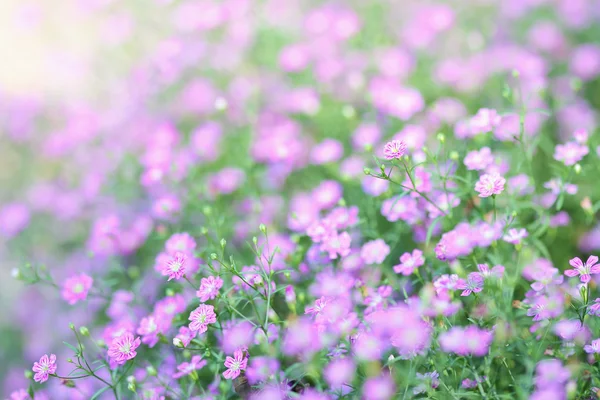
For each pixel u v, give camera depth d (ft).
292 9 2.77
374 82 2.42
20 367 2.35
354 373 1.78
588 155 2.13
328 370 1.78
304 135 2.44
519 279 1.89
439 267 1.92
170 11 2.94
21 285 2.45
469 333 1.76
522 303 1.81
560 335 1.78
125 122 2.63
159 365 1.93
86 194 2.50
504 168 2.02
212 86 2.65
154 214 2.30
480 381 1.77
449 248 1.86
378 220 2.15
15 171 2.85
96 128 2.66
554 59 2.57
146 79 2.67
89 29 3.09
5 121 2.92
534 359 1.75
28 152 2.88
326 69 2.49
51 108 2.95
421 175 1.93
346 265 1.93
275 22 2.70
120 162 2.52
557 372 1.72
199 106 2.58
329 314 1.81
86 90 2.93
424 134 2.15
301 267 1.97
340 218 1.95
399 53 2.50
